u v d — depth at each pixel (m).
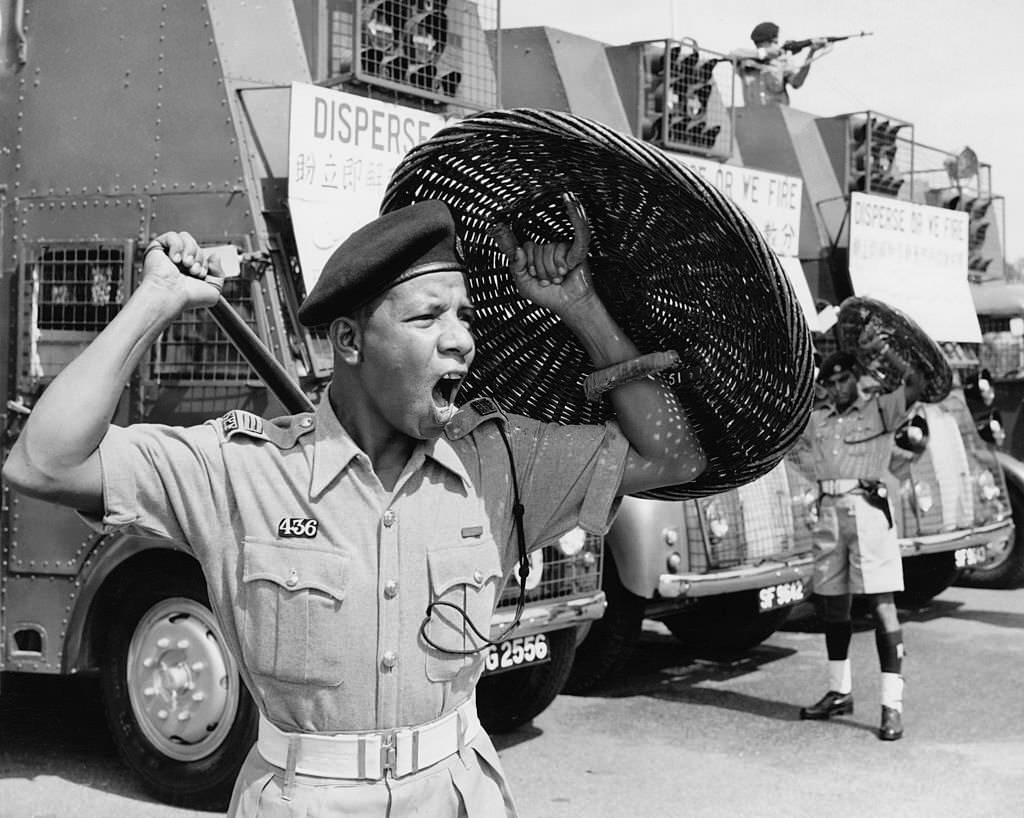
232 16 5.17
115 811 5.01
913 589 9.89
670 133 7.93
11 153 5.37
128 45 5.20
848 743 6.16
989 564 11.11
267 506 2.05
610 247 2.23
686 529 6.74
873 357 6.43
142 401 5.05
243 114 5.04
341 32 5.52
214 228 5.00
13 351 5.34
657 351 2.26
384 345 1.98
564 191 2.21
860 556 6.38
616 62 7.99
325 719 2.04
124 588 5.16
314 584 2.01
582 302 2.22
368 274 1.94
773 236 8.22
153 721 5.11
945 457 9.12
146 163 5.13
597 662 7.09
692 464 2.21
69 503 1.95
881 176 10.20
